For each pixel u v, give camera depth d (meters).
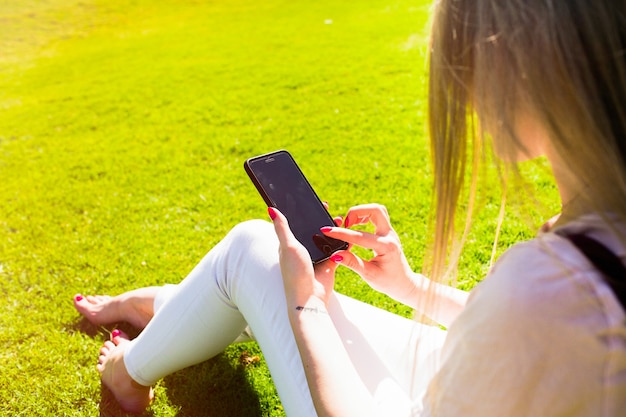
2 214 4.62
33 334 3.00
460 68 0.98
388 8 15.27
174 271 3.54
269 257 1.62
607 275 0.85
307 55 10.26
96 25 17.72
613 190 0.88
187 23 16.91
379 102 6.85
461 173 1.04
